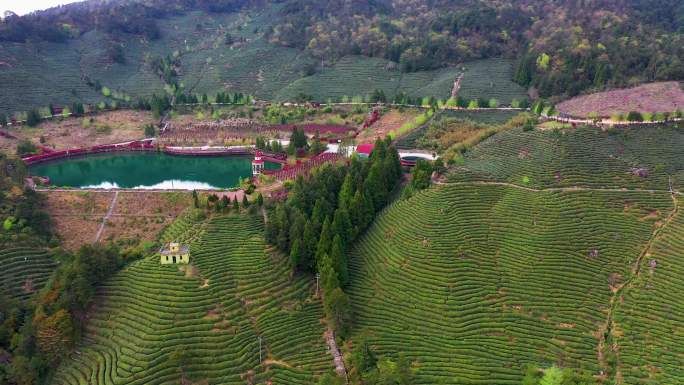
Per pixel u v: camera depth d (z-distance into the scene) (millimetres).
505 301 97938
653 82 178625
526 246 107688
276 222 111000
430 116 196625
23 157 192500
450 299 98688
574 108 175500
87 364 85938
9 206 127375
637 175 123625
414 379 83062
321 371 86375
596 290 98500
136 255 108875
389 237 114688
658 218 111688
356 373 83750
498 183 125000
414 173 130875
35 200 137875
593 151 131500
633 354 86312
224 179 183250
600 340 89938
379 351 89625
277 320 95375
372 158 145375
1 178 141000
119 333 89312
